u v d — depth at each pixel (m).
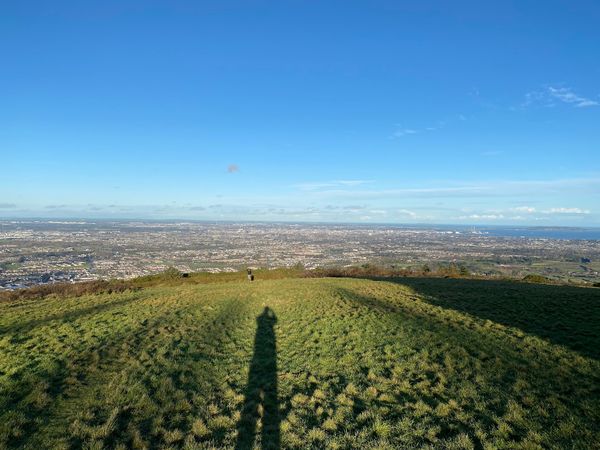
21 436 9.14
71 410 10.62
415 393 11.40
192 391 12.09
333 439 8.95
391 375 13.02
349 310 24.84
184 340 18.34
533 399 10.41
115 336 18.89
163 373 13.56
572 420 9.16
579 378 11.78
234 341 18.66
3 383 12.28
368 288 36.75
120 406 10.84
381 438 8.89
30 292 38.66
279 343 17.95
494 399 10.58
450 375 12.63
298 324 21.62
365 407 10.67
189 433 9.48
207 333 20.02
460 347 15.55
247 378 13.38
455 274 58.75
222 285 44.09
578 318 20.12
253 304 29.45
